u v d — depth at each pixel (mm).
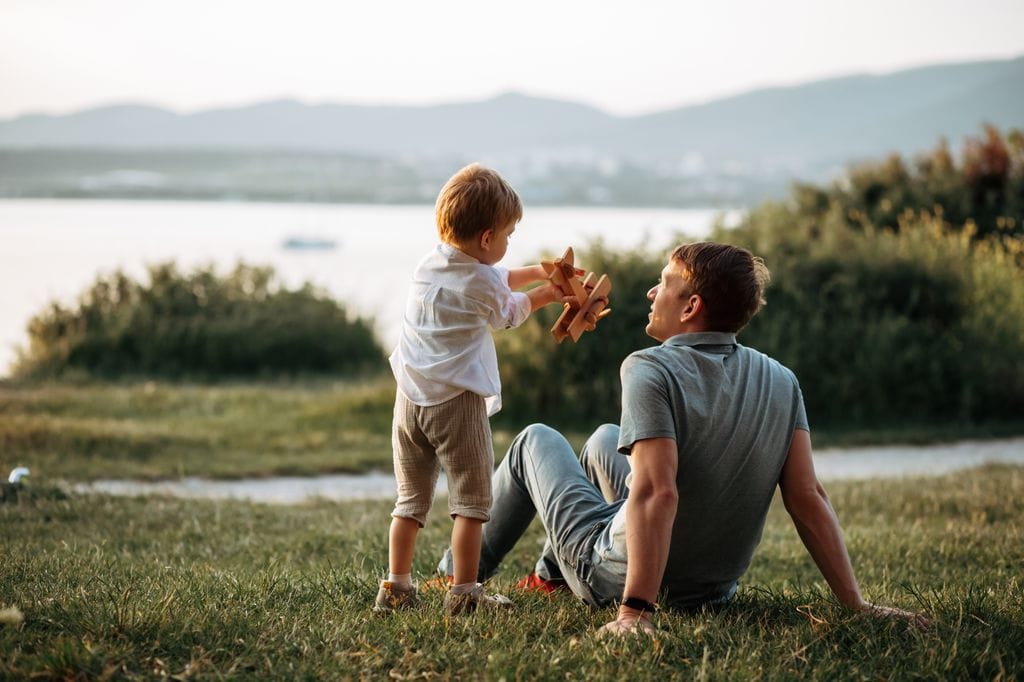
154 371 19750
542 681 2949
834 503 8438
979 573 5238
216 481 10625
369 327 22156
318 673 2980
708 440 3266
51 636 3162
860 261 15453
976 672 3098
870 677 3033
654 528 3195
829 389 14523
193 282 21828
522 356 14258
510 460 4109
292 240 56688
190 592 3875
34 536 6574
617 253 14805
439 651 3150
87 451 11289
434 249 3684
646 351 3365
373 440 13008
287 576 4445
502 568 5773
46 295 30172
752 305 3379
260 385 19047
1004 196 22938
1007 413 14680
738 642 3264
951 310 15484
